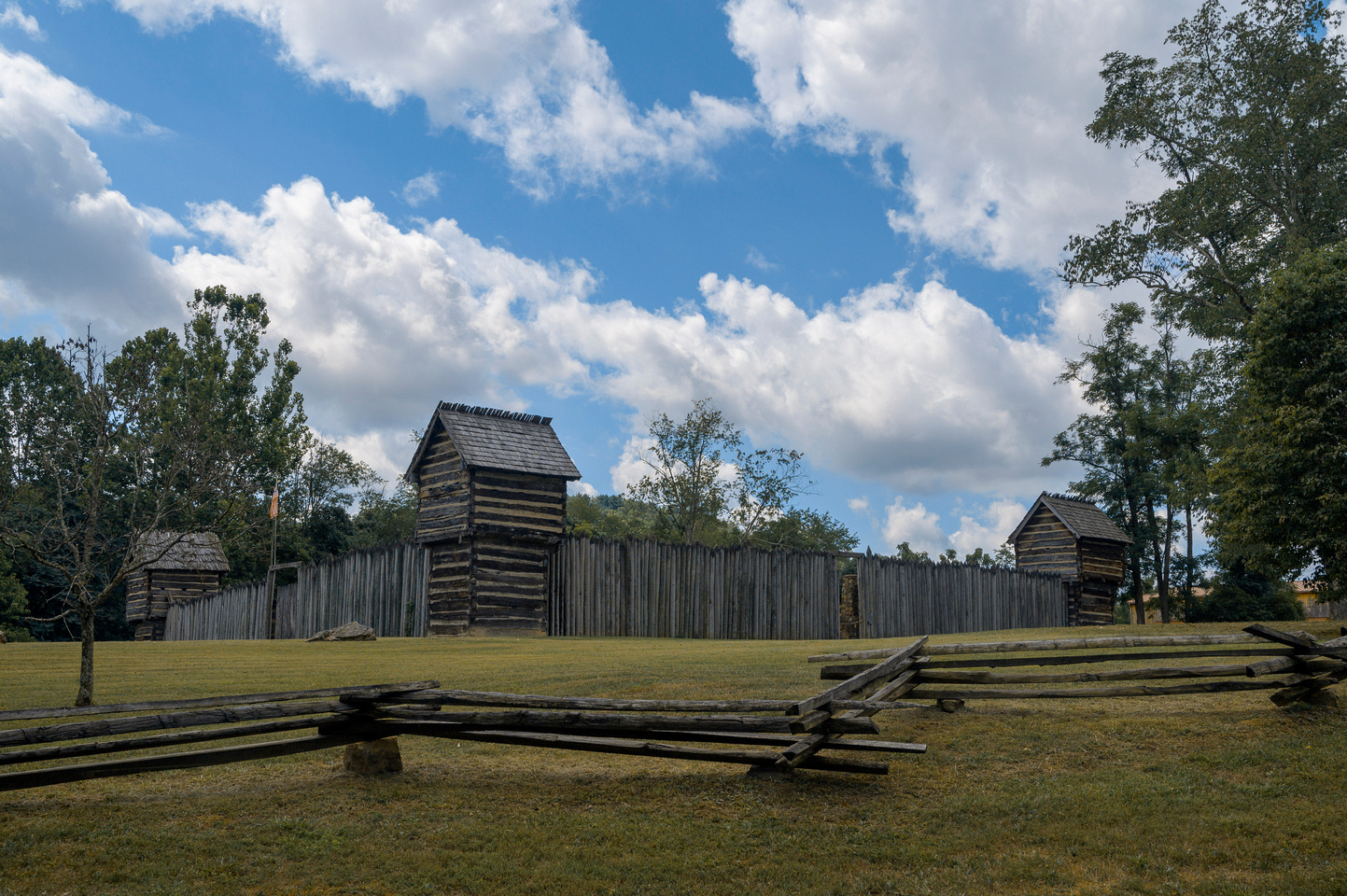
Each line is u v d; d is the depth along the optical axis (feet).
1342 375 49.73
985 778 24.38
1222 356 88.99
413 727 26.09
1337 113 78.28
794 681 36.01
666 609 88.84
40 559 34.94
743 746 25.89
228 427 136.67
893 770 25.32
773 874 19.39
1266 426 54.08
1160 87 84.74
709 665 42.27
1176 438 133.49
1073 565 130.52
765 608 96.53
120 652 59.98
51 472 37.68
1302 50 79.15
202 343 152.76
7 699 35.58
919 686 33.45
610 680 37.86
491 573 78.74
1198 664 37.83
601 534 192.03
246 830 21.27
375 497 208.33
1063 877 18.72
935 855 20.01
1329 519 49.24
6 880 18.26
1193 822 20.68
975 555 210.18
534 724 25.27
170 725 22.86
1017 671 37.70
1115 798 22.29
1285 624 59.26
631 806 23.39
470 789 24.79
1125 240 87.86
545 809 23.21
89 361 38.11
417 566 83.46
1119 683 33.55
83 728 21.72
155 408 40.04
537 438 86.74
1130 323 148.66
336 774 26.05
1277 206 81.20
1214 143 84.43
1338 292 51.62
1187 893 17.66
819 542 197.57
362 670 44.70
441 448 84.48
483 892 18.67
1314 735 26.14
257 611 109.19
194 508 40.29
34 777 21.39
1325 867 18.26
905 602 109.70
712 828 21.77
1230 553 88.07
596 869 19.61
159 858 19.54
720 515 167.53
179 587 142.31
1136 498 147.33
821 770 25.57
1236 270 83.10
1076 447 152.46
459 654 54.80
